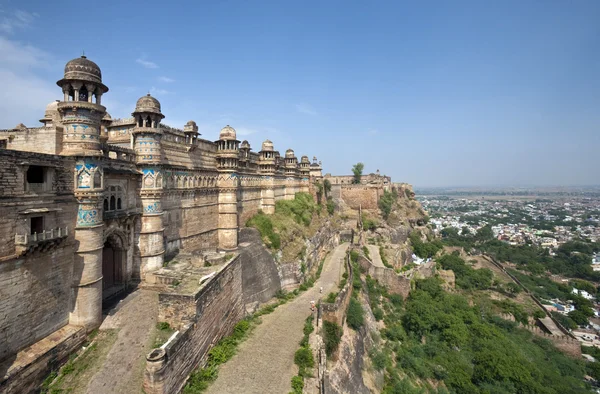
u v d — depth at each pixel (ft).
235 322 98.22
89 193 69.51
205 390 67.00
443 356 144.36
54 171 63.77
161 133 98.27
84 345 67.36
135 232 94.79
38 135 72.02
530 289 265.75
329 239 226.58
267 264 141.28
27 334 57.98
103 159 75.61
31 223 61.36
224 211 140.15
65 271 66.59
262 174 186.19
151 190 95.45
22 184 56.95
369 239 255.09
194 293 70.69
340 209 302.04
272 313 116.16
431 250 300.61
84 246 69.31
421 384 125.80
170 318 70.59
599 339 197.98
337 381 88.99
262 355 84.48
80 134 69.67
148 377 53.98
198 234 126.31
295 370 78.79
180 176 114.62
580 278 330.34
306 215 211.61
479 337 161.99
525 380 131.54
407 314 163.02
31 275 58.80
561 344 183.21
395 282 185.57
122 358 62.44
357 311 128.26
